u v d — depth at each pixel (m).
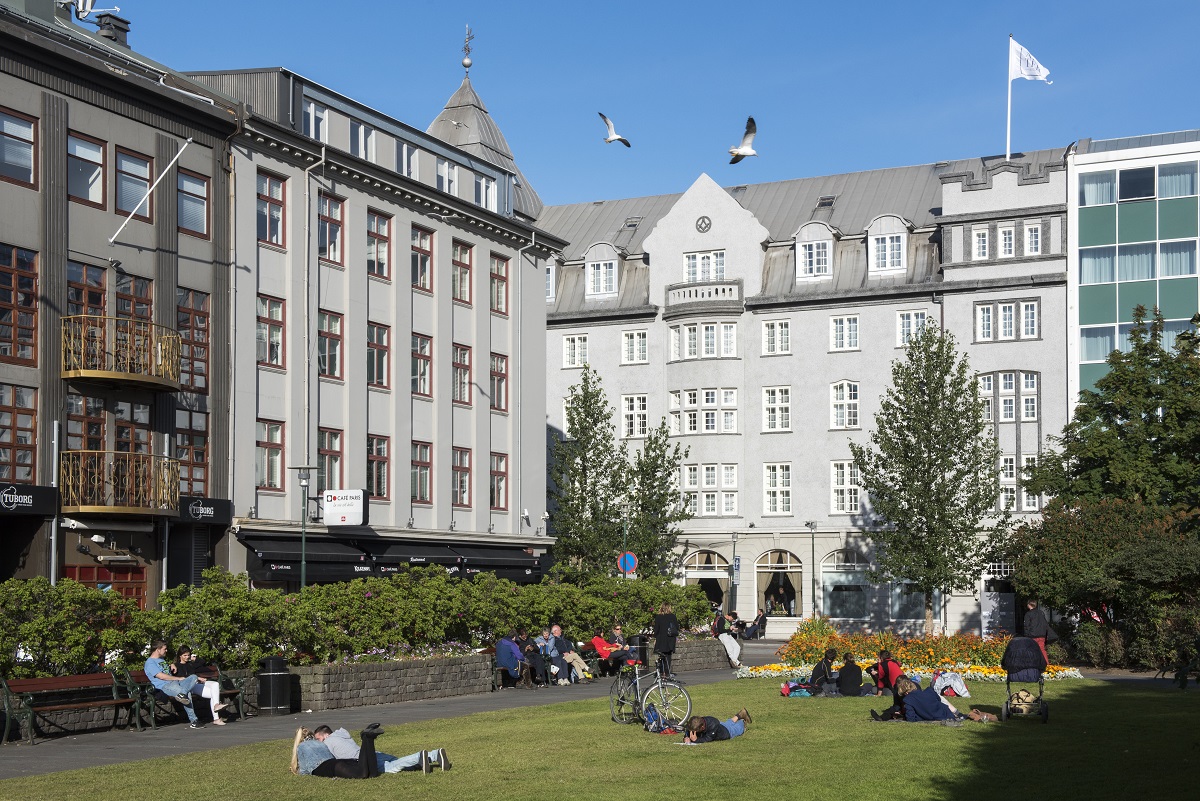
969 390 51.25
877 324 62.19
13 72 30.31
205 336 35.59
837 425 62.75
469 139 64.94
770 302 63.84
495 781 15.82
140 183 33.72
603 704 26.28
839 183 68.50
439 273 45.72
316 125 40.75
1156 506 42.69
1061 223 59.22
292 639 26.42
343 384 40.88
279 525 37.22
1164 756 17.33
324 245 40.47
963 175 61.00
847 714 22.95
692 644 39.41
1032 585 41.19
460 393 46.88
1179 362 46.75
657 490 53.34
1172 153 57.66
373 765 16.28
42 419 30.62
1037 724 21.30
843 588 62.25
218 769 17.06
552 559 54.50
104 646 22.83
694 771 16.36
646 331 66.69
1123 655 36.19
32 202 30.67
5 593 21.88
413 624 30.66
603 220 72.81
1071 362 58.41
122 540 32.41
